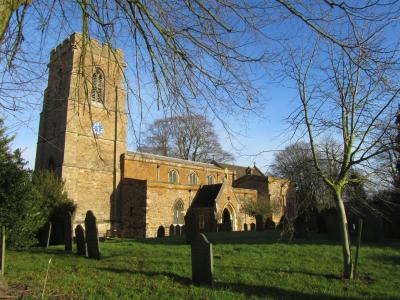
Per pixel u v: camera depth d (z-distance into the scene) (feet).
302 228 64.54
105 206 131.95
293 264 38.91
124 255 45.83
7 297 24.21
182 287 29.55
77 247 49.24
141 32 21.03
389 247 50.93
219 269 36.40
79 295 26.37
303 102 33.40
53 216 71.77
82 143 129.70
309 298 27.61
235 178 186.39
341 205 33.88
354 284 31.35
